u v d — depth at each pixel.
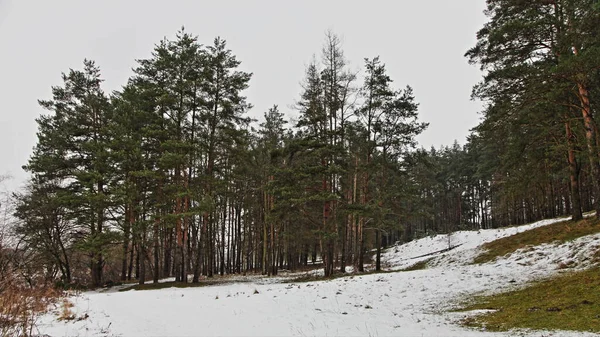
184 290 18.86
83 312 10.21
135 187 23.48
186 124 25.42
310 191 24.05
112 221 25.14
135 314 10.33
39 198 24.38
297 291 15.29
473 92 17.98
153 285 23.14
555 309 8.58
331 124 23.88
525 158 19.25
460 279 14.59
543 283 11.62
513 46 17.66
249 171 31.98
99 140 26.14
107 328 8.13
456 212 57.25
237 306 12.03
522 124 17.61
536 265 14.42
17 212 23.06
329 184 23.92
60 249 26.25
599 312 7.70
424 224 57.91
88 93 26.84
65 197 23.20
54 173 25.52
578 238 15.10
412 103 24.84
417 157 25.27
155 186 25.92
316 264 45.28
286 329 8.45
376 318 9.69
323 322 9.22
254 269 40.50
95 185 24.98
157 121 24.31
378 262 25.61
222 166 29.23
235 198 35.28
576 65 13.20
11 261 11.80
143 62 26.52
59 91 26.86
